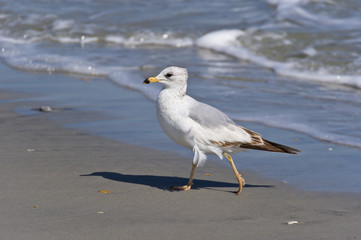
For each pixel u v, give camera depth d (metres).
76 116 19.22
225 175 13.73
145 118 18.91
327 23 32.97
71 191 12.02
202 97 21.25
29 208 10.85
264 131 17.30
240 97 21.31
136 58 28.89
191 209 11.16
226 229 10.03
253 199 11.88
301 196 12.09
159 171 13.86
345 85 23.45
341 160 14.59
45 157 14.60
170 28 34.28
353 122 17.94
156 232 9.79
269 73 25.56
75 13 38.25
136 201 11.54
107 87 23.69
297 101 20.77
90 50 31.11
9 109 20.17
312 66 26.05
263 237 9.66
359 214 10.91
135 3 40.03
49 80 25.14
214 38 31.66
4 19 37.56
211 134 12.17
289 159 14.81
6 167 13.66
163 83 12.30
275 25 33.12
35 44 33.03
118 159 14.69
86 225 10.02
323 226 10.24
